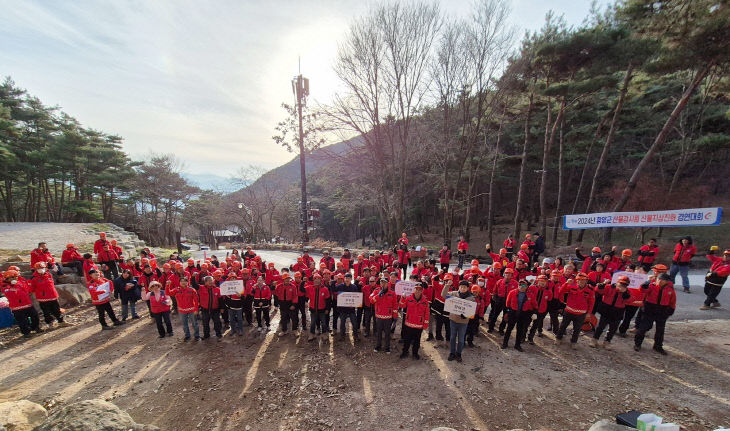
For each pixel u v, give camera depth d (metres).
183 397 6.16
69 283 11.84
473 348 7.95
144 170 38.34
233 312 8.95
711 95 20.23
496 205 43.06
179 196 40.75
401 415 5.52
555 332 8.72
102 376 6.93
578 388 6.16
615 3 15.37
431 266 9.98
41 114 28.95
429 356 7.58
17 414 4.48
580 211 34.62
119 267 12.98
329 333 9.10
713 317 9.09
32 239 16.95
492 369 6.91
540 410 5.55
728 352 7.27
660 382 6.29
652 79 18.42
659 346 7.41
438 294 8.45
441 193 35.66
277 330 9.41
